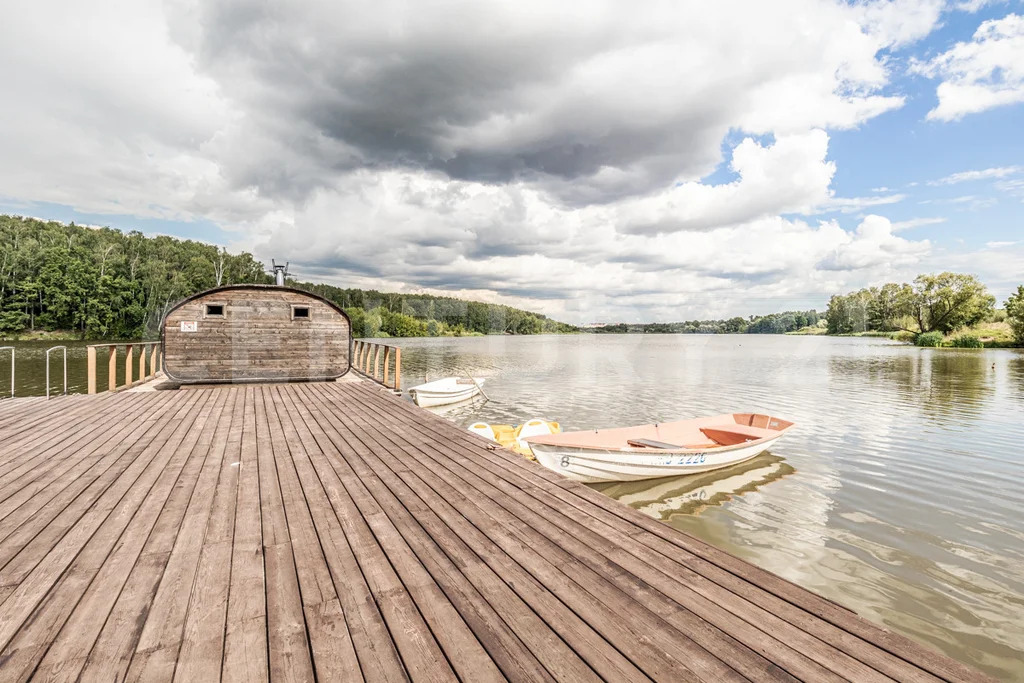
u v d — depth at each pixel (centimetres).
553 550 305
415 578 267
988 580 507
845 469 884
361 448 580
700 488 787
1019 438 1112
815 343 8062
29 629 214
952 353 4728
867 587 495
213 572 272
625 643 209
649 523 350
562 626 222
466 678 187
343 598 246
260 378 1272
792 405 1596
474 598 247
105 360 3288
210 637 211
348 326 1337
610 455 747
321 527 340
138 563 281
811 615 232
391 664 195
